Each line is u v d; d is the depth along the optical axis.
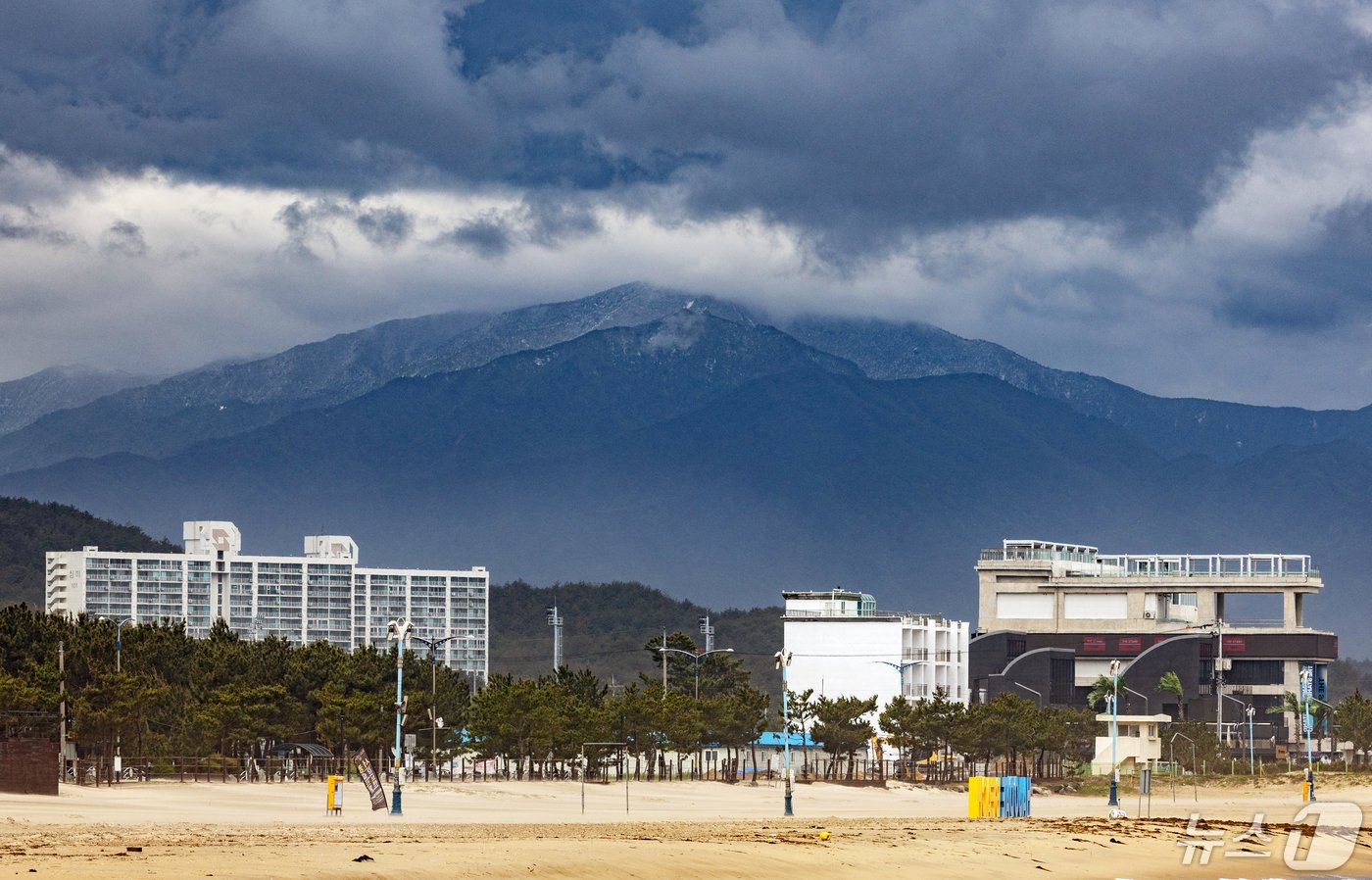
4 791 137.75
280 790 170.50
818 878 86.25
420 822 125.12
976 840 114.00
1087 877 95.25
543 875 79.06
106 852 80.06
